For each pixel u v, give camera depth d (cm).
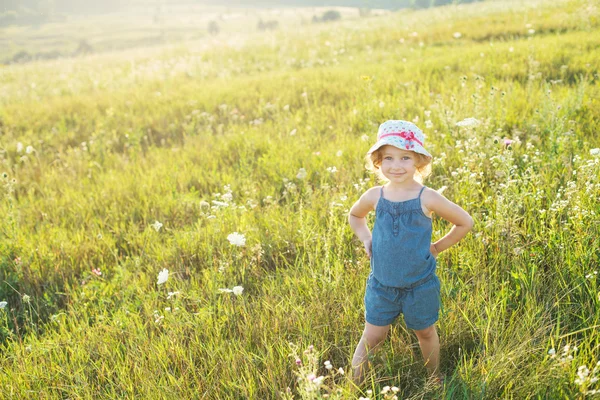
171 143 885
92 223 574
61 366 337
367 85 902
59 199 657
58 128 1083
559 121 530
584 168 412
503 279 345
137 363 330
